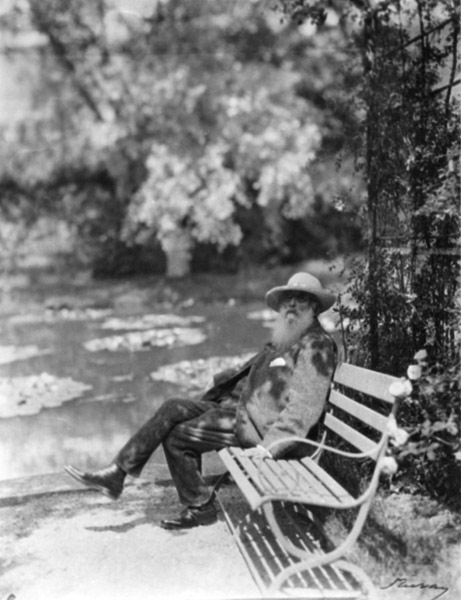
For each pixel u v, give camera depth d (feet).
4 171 77.82
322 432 15.48
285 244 80.23
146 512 16.25
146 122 71.61
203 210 69.41
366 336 17.07
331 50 65.46
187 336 44.62
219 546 14.26
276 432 13.85
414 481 14.92
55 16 69.41
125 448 15.08
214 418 15.15
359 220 18.16
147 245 82.64
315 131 64.13
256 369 15.23
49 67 71.87
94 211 83.82
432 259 14.80
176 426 15.15
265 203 67.87
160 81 69.10
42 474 18.80
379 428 12.35
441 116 14.75
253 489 11.89
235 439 15.08
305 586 12.13
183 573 13.17
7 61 71.51
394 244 16.22
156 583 12.78
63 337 45.93
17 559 13.98
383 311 16.44
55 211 83.82
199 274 79.82
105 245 84.02
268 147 65.72
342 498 11.61
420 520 13.61
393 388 11.56
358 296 17.13
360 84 17.81
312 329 14.92
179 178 68.74
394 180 16.15
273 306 15.69
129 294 69.56
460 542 12.81
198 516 15.03
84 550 14.29
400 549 13.14
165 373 33.32
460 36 14.79
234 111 66.39
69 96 72.95
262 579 12.58
